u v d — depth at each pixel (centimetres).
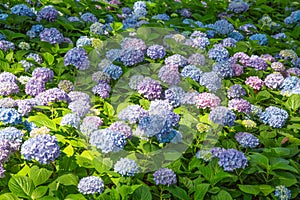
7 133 315
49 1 518
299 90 400
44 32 439
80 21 493
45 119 334
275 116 366
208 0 587
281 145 358
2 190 304
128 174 306
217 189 311
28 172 309
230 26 501
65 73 408
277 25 558
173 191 306
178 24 511
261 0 596
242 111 368
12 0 504
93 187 296
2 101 344
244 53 450
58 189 304
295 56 470
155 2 564
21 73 400
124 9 555
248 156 326
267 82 416
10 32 441
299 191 326
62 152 321
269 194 323
